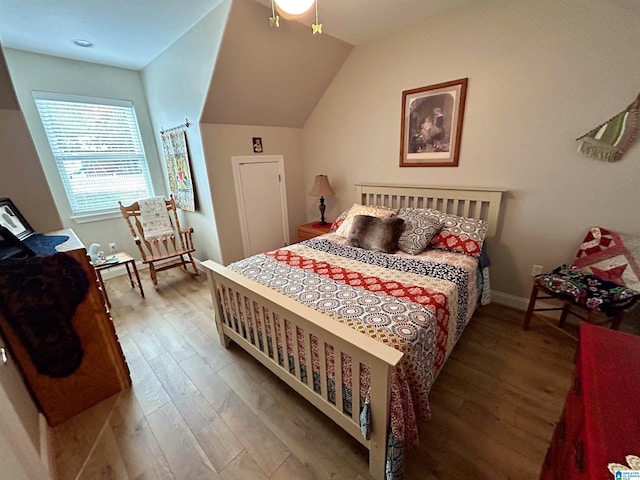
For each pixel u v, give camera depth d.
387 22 2.35
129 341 2.21
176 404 1.62
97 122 3.22
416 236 2.19
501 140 2.19
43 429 1.38
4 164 1.94
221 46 2.22
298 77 2.87
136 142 3.55
